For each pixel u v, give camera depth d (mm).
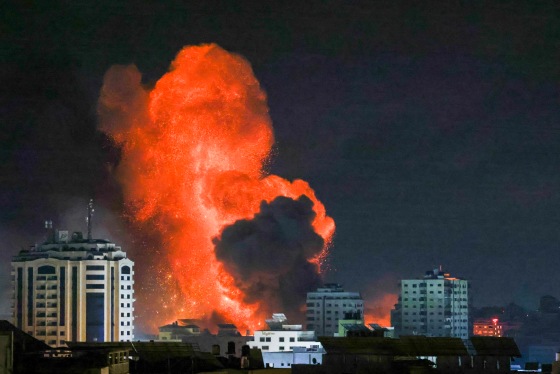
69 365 190375
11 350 177125
